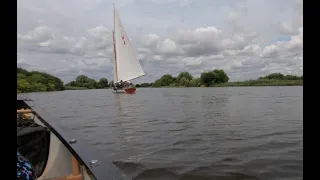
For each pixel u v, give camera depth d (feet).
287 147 23.03
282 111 55.98
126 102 99.86
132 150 23.17
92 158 7.39
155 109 67.46
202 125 37.81
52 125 10.11
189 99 108.37
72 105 88.12
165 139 27.78
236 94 144.25
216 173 16.56
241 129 33.73
